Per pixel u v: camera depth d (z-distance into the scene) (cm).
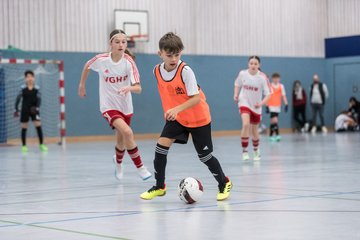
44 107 2669
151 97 2930
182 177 1105
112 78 999
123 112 1020
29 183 1065
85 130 2772
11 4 2591
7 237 559
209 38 3098
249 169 1229
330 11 3491
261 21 3262
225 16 3145
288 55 3359
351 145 2003
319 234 547
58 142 2558
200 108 771
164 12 2964
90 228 598
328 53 3484
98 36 2792
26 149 2064
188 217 657
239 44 3191
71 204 782
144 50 2912
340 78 3453
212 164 780
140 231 577
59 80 2542
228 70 3158
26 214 703
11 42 2595
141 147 2162
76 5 2739
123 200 812
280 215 656
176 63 760
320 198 787
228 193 790
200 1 3070
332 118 3506
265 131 3228
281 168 1239
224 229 579
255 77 1448
